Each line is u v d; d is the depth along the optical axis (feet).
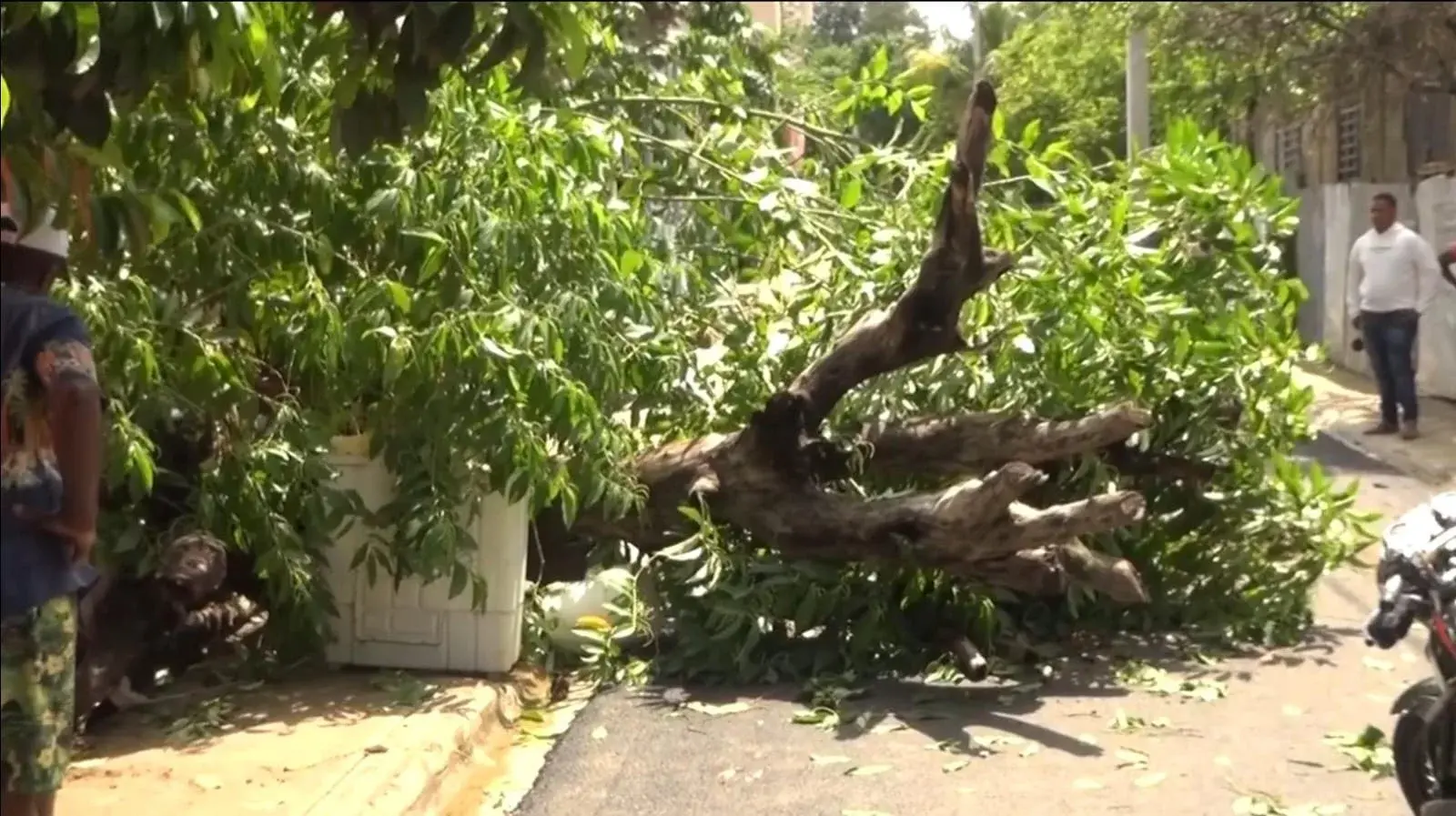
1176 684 19.67
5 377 11.32
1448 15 20.48
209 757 16.07
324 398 19.19
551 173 19.11
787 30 32.32
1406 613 12.88
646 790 16.05
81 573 11.80
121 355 16.29
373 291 17.99
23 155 12.14
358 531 19.36
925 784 16.07
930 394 22.00
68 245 14.80
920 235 22.02
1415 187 19.62
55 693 11.68
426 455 18.51
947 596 20.97
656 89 25.03
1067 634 22.09
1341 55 21.90
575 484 19.45
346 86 11.89
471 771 16.81
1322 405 22.54
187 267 17.63
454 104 18.69
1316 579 22.70
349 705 18.08
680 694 19.61
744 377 21.52
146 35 10.62
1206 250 22.93
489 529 19.34
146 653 17.62
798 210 22.62
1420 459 18.02
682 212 24.35
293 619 18.97
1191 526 22.85
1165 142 25.11
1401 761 13.88
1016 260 20.07
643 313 20.22
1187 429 22.38
